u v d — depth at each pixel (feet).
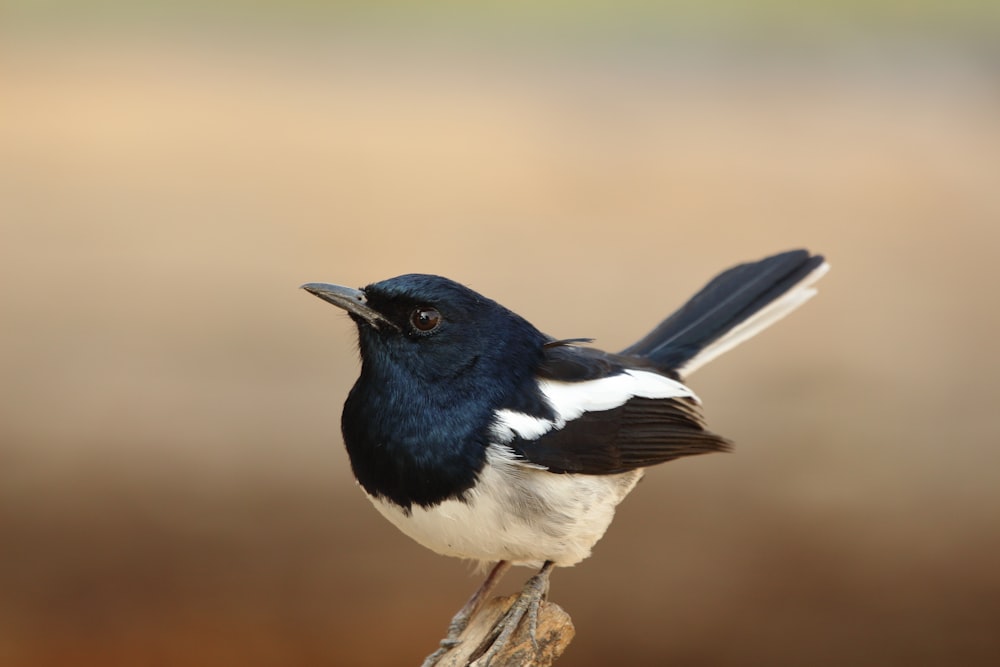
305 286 21.91
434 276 22.08
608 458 22.63
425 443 21.42
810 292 28.99
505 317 22.41
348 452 22.31
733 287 28.96
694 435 24.13
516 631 22.08
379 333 21.74
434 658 22.30
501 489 21.44
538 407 22.07
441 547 22.35
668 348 28.07
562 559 22.40
